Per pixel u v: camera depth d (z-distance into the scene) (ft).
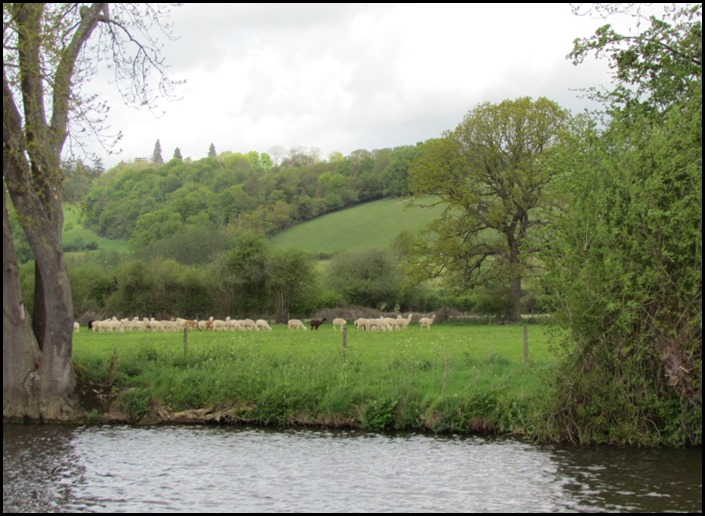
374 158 467.52
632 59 81.51
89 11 72.74
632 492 47.96
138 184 425.28
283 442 63.77
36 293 78.18
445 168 212.64
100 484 51.26
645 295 57.62
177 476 53.16
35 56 65.21
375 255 257.75
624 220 58.85
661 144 58.13
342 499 47.24
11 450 61.77
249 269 237.04
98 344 133.49
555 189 69.10
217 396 74.64
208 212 382.42
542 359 86.74
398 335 154.10
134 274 242.58
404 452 59.26
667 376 58.80
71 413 74.38
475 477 51.78
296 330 187.83
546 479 51.06
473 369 77.61
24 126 67.77
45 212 71.67
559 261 62.23
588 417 61.00
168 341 138.62
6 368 75.00
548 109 202.28
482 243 213.66
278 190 420.36
